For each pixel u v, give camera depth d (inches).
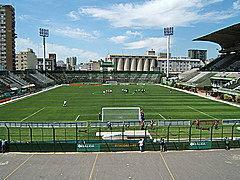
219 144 1294.3
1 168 1052.5
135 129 1571.1
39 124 1396.4
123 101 3075.8
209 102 2967.5
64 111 2393.0
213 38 5221.5
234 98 3046.3
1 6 6717.5
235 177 965.8
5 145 1246.9
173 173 999.6
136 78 7337.6
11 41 6929.1
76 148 1254.9
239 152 1241.4
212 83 4500.5
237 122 1507.1
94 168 1048.2
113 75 7436.0
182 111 2372.0
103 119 1744.6
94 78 7234.3
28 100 3230.8
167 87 5285.4
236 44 5241.1
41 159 1151.0
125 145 1266.0
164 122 1541.6
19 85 4434.1
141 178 956.0
